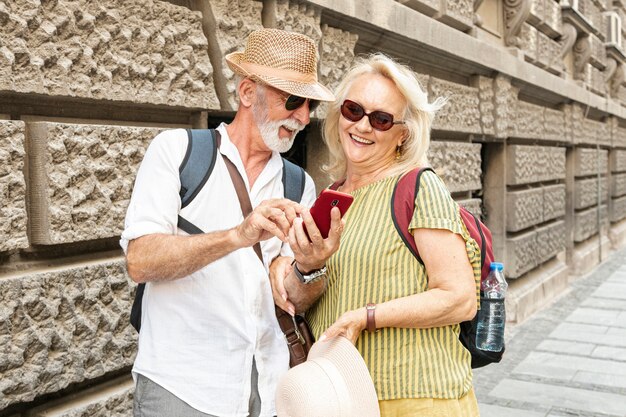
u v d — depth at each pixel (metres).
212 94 3.43
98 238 2.86
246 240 1.86
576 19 10.84
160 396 2.02
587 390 5.66
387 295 2.04
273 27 3.84
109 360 2.93
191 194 2.05
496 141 7.94
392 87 2.15
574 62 11.99
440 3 6.10
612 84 15.23
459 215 2.05
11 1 2.48
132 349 3.05
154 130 3.12
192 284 2.04
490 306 2.24
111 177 2.91
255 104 2.12
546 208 9.55
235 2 3.59
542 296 9.14
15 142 2.53
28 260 2.72
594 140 13.06
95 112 3.00
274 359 2.16
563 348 6.97
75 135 2.74
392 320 1.98
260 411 2.09
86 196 2.79
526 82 8.46
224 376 2.03
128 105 3.08
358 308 2.05
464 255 2.02
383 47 5.23
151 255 1.92
